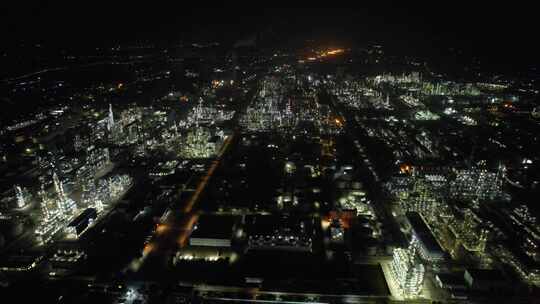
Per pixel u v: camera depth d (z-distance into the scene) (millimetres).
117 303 183875
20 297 186875
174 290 194250
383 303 186625
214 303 185625
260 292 192875
